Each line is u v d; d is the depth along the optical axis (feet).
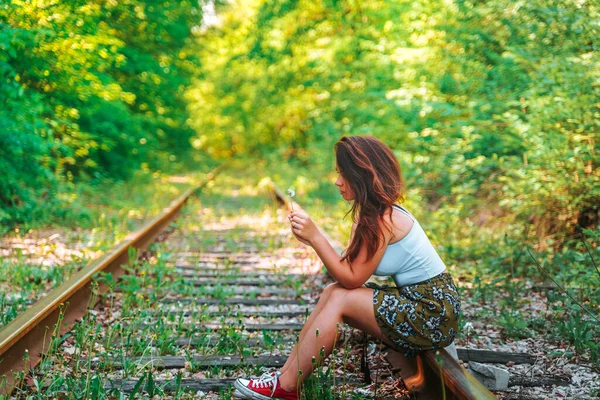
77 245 24.48
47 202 30.73
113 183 46.24
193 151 81.87
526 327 14.64
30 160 28.19
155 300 16.94
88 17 30.50
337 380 11.68
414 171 31.48
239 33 82.17
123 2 40.81
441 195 31.65
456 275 19.98
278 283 19.66
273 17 72.95
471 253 22.67
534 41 23.56
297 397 10.30
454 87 31.12
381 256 10.14
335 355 12.85
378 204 10.07
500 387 11.25
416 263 10.26
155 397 10.79
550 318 15.40
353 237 10.16
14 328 11.50
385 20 46.78
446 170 29.99
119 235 25.95
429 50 31.71
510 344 13.79
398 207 10.37
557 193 21.81
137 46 48.01
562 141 21.20
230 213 36.52
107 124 43.11
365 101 48.75
